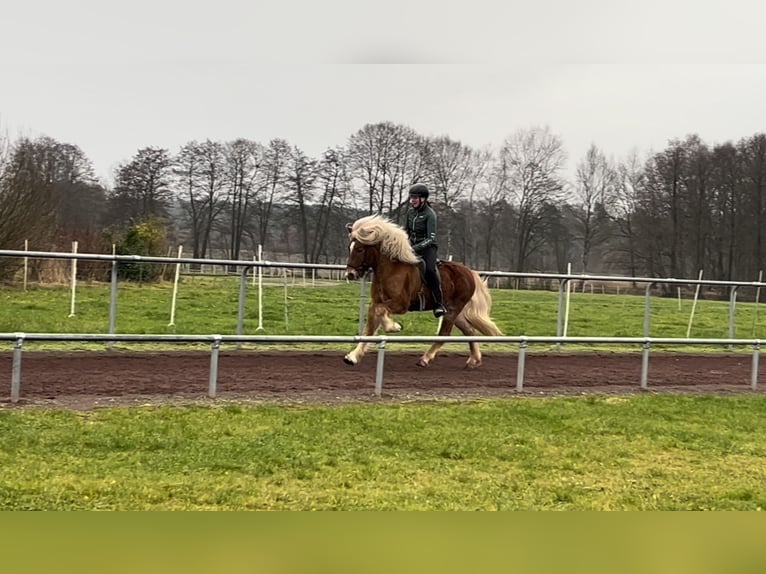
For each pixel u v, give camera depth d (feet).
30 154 71.72
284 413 22.84
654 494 17.13
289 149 165.17
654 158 167.73
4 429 19.25
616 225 172.04
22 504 14.38
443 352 39.04
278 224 167.02
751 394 31.14
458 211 173.58
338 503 15.42
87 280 73.41
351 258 30.73
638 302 92.84
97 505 14.55
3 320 43.75
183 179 162.40
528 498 16.43
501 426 22.89
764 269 155.02
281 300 70.03
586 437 22.17
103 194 147.95
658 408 26.89
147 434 19.63
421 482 17.20
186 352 34.17
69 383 25.57
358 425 21.97
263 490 15.98
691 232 161.17
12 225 66.39
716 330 61.52
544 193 174.40
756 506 16.55
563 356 40.04
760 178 154.71
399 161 166.91
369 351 37.93
